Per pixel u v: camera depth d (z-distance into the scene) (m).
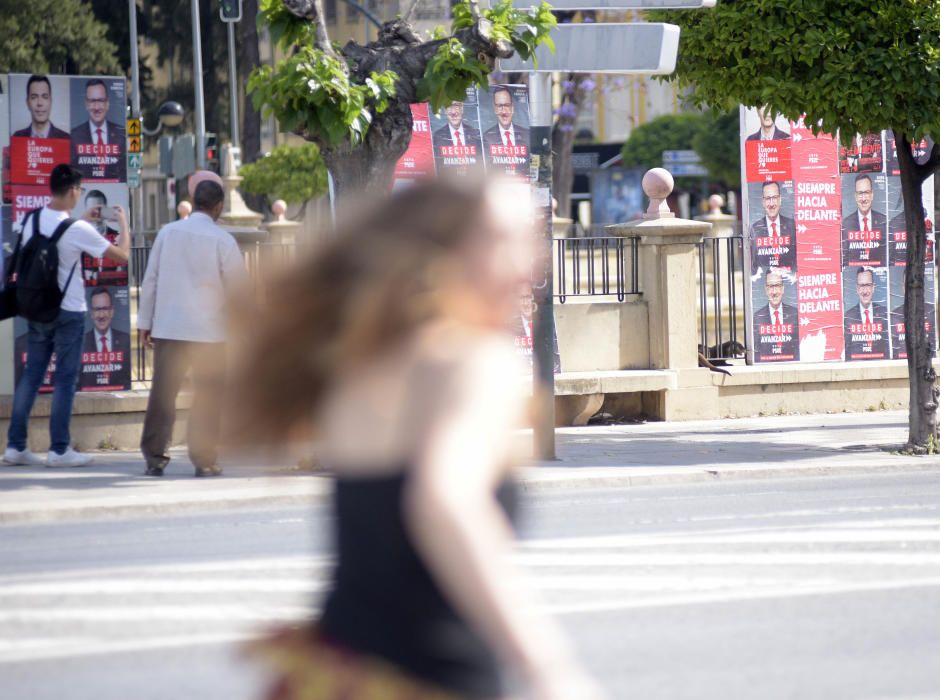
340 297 9.08
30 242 38.66
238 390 9.23
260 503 34.88
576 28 40.62
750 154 53.91
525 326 49.44
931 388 43.81
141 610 23.55
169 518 33.41
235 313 9.30
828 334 55.06
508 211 9.19
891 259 55.44
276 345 9.16
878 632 22.19
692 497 36.47
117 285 45.44
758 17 41.50
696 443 46.09
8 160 43.88
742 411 53.62
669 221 52.97
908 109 40.78
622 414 53.03
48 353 39.78
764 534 30.61
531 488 37.69
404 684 8.68
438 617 8.71
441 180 9.28
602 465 40.78
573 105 150.00
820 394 54.75
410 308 8.97
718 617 23.14
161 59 149.75
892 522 32.12
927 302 55.69
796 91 41.06
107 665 20.20
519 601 8.18
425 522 8.18
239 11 94.00
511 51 38.06
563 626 22.53
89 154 44.84
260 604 23.89
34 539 30.50
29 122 44.03
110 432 44.59
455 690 8.69
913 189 43.38
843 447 45.12
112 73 137.88
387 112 38.16
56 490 35.34
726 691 18.98
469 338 8.84
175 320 37.31
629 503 35.41
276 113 36.47
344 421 8.95
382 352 8.97
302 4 36.34
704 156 171.00
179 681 19.36
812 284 54.75
